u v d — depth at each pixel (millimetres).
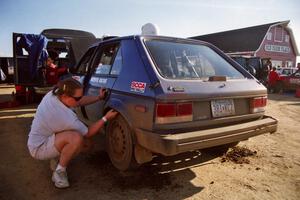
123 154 3254
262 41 32125
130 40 3484
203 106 2992
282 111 8781
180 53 3586
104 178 3312
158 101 2709
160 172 3492
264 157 4133
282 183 3281
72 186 3117
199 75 3461
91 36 11203
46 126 2986
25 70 8586
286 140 5098
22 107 8172
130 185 3150
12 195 2924
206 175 3449
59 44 10328
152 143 2738
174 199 2879
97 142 4621
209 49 4074
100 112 3697
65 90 2893
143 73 3023
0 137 5039
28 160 3879
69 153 2994
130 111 3027
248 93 3355
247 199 2902
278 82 15883
